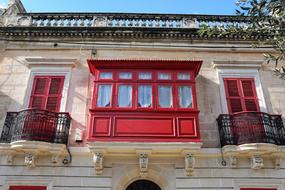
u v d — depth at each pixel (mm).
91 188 8562
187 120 9047
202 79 10602
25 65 10734
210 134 9445
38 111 9109
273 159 9016
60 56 10969
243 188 8664
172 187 8648
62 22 11906
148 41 11328
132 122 8969
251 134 8898
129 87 9727
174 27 11773
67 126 9289
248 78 10648
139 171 8961
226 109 9977
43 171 8758
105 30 11367
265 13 5680
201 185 8656
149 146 8586
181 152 8805
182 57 11094
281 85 10562
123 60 10016
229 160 9008
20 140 8531
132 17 12055
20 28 11352
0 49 11070
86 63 10844
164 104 9445
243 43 11430
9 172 8695
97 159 8633
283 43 5816
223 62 10883
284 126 9672
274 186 8680
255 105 10133
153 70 10102
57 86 10312
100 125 8914
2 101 9969
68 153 8984
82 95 10117
